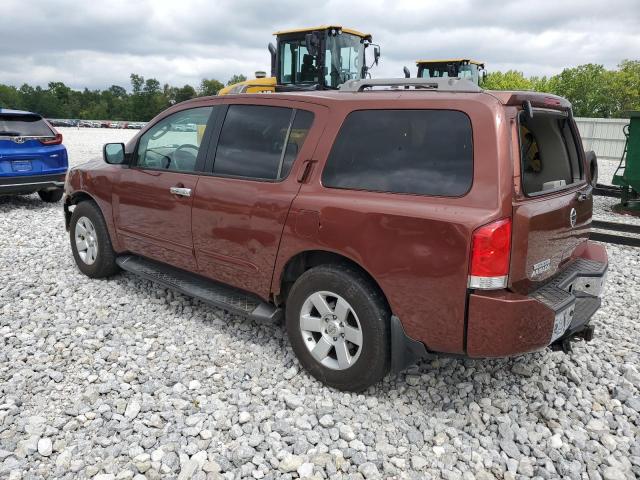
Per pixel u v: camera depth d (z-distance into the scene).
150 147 4.88
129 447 3.00
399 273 3.12
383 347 3.30
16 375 3.75
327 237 3.41
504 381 3.74
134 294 5.29
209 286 4.49
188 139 4.54
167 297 5.19
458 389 3.65
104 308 4.95
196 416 3.28
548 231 3.18
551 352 4.14
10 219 8.85
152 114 134.38
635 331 4.63
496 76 88.38
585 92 85.56
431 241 2.99
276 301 3.90
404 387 3.62
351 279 3.34
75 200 5.91
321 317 3.54
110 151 5.07
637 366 4.02
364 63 13.60
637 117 9.49
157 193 4.64
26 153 9.41
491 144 2.93
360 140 3.43
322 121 3.63
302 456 2.96
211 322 4.66
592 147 25.06
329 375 3.55
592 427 3.25
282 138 3.85
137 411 3.32
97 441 3.04
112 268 5.54
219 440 3.09
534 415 3.38
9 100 139.50
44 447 2.97
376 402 3.44
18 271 5.98
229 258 4.10
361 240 3.25
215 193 4.12
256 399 3.48
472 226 2.87
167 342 4.27
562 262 3.56
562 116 3.78
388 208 3.15
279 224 3.68
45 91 146.75
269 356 4.06
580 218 3.73
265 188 3.81
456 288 2.95
